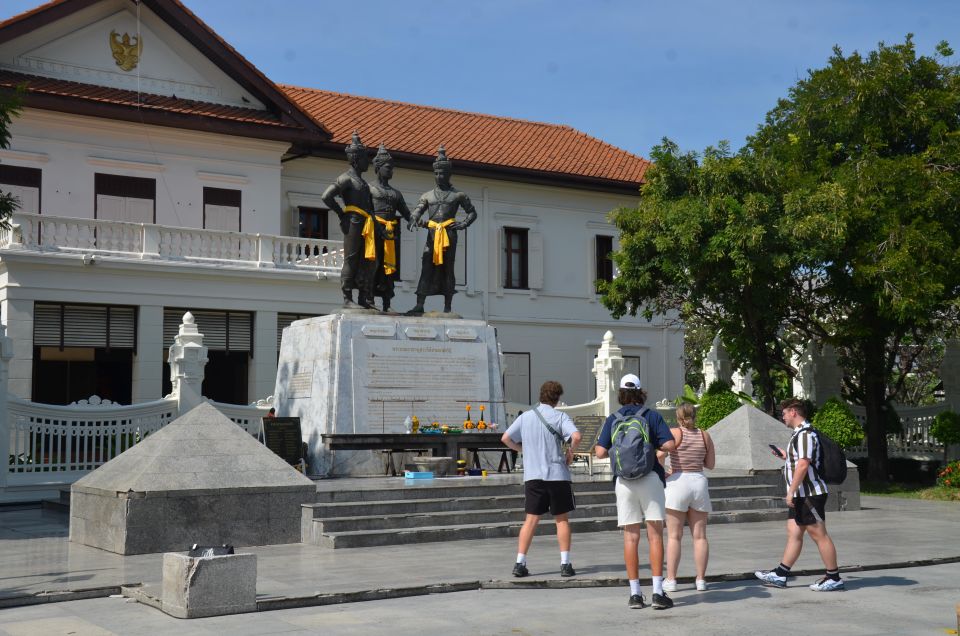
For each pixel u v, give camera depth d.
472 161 34.31
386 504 13.56
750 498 16.27
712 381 25.89
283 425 17.33
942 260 21.64
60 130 28.14
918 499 20.88
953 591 9.80
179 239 27.33
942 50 23.94
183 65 30.48
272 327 28.48
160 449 12.58
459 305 34.75
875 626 8.12
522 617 8.41
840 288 23.05
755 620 8.36
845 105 23.66
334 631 7.88
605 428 9.21
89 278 25.89
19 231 24.94
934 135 22.70
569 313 37.00
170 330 27.41
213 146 30.28
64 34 28.72
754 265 21.88
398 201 20.08
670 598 8.97
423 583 9.62
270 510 12.78
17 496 18.00
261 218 30.92
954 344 24.61
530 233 36.34
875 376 24.27
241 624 8.16
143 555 11.76
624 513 8.92
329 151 32.25
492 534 13.41
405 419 18.41
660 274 24.34
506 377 35.47
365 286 19.55
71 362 28.97
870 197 22.19
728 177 22.78
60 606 8.99
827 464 9.88
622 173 37.97
